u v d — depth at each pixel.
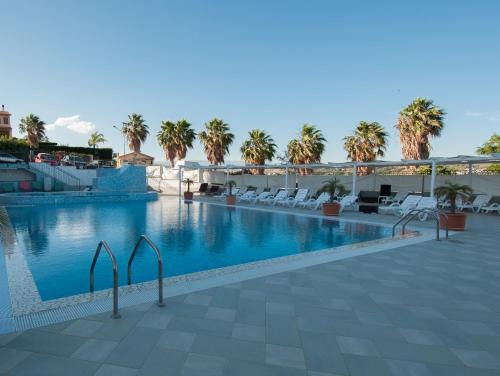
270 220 11.72
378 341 2.92
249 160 28.48
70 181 25.30
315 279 4.61
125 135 39.16
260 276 4.71
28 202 16.73
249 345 2.81
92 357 2.58
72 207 15.94
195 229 9.87
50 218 11.97
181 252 7.05
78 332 2.97
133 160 40.53
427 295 4.05
